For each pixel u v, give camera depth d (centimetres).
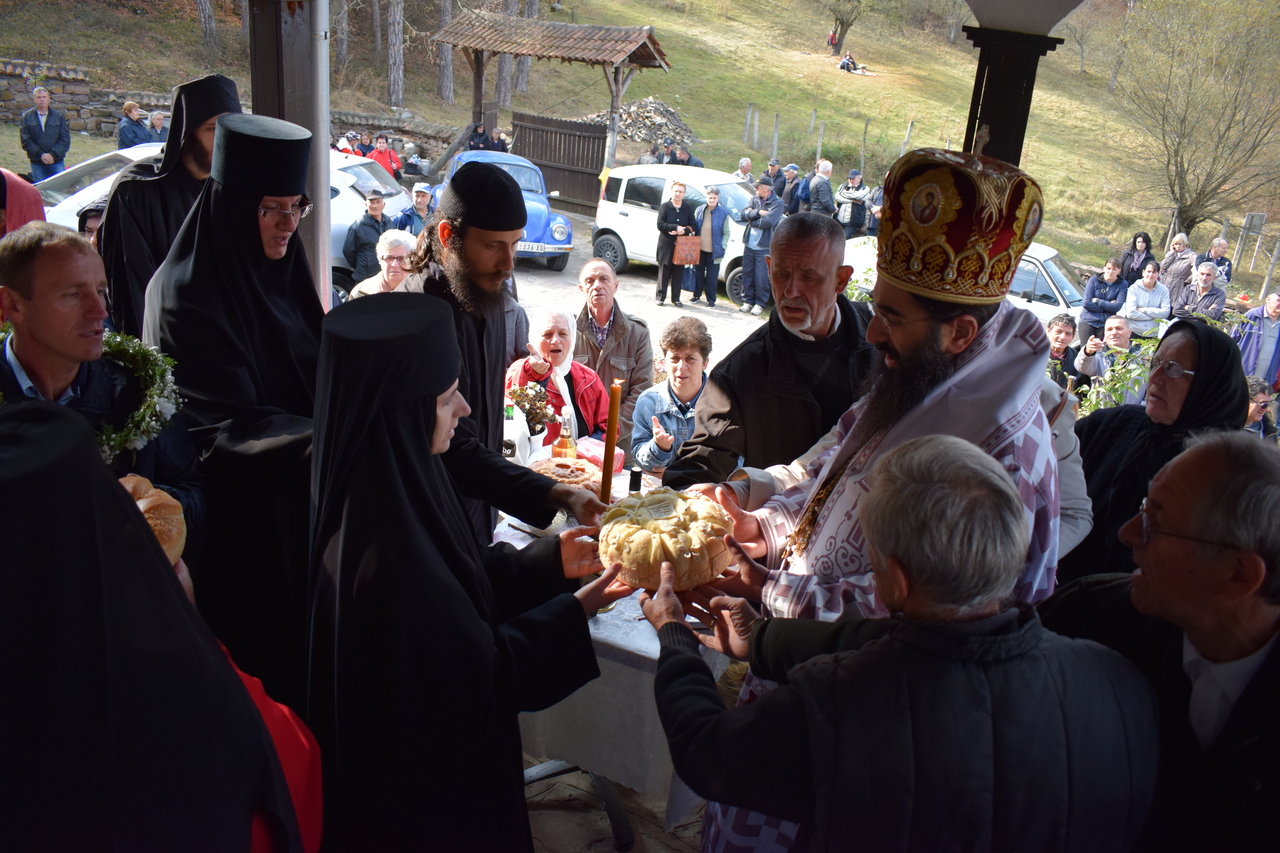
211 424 228
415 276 260
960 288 152
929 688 114
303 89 354
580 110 2689
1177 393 240
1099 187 2106
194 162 329
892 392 163
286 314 252
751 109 2505
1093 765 115
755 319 1148
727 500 202
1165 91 1680
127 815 117
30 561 107
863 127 2689
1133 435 259
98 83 2034
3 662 106
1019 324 161
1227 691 122
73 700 111
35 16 2181
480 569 179
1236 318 827
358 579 152
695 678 146
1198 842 123
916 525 113
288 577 233
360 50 2727
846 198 1305
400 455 157
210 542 232
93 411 206
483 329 256
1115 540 252
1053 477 158
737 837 168
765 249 1142
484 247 237
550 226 1226
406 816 168
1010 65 285
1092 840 116
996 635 116
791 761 118
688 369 346
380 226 911
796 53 3350
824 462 202
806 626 145
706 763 127
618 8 3412
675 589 184
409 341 150
